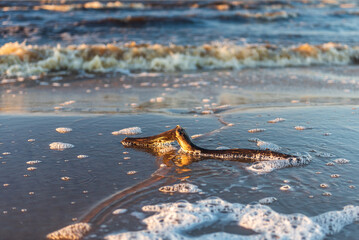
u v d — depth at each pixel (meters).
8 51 11.31
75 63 11.29
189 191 3.55
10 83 9.41
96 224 3.00
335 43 15.06
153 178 3.87
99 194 3.51
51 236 2.83
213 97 7.90
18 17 19.38
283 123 5.80
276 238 2.76
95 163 4.29
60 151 4.66
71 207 3.27
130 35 16.64
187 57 12.13
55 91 8.62
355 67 12.22
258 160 4.33
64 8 23.14
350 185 3.65
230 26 20.16
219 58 12.45
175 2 28.50
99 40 15.20
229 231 2.88
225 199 3.39
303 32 18.77
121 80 9.95
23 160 4.35
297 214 3.09
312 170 4.02
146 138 4.79
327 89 8.69
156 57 12.10
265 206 3.23
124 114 6.50
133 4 25.70
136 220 3.05
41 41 14.59
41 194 3.51
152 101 7.57
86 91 8.62
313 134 5.22
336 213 3.11
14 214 3.15
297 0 32.94
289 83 9.45
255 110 6.72
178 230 2.88
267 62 12.67
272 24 21.34
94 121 6.04
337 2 33.16
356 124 5.70
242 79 10.07
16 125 5.79
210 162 4.29
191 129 5.54
